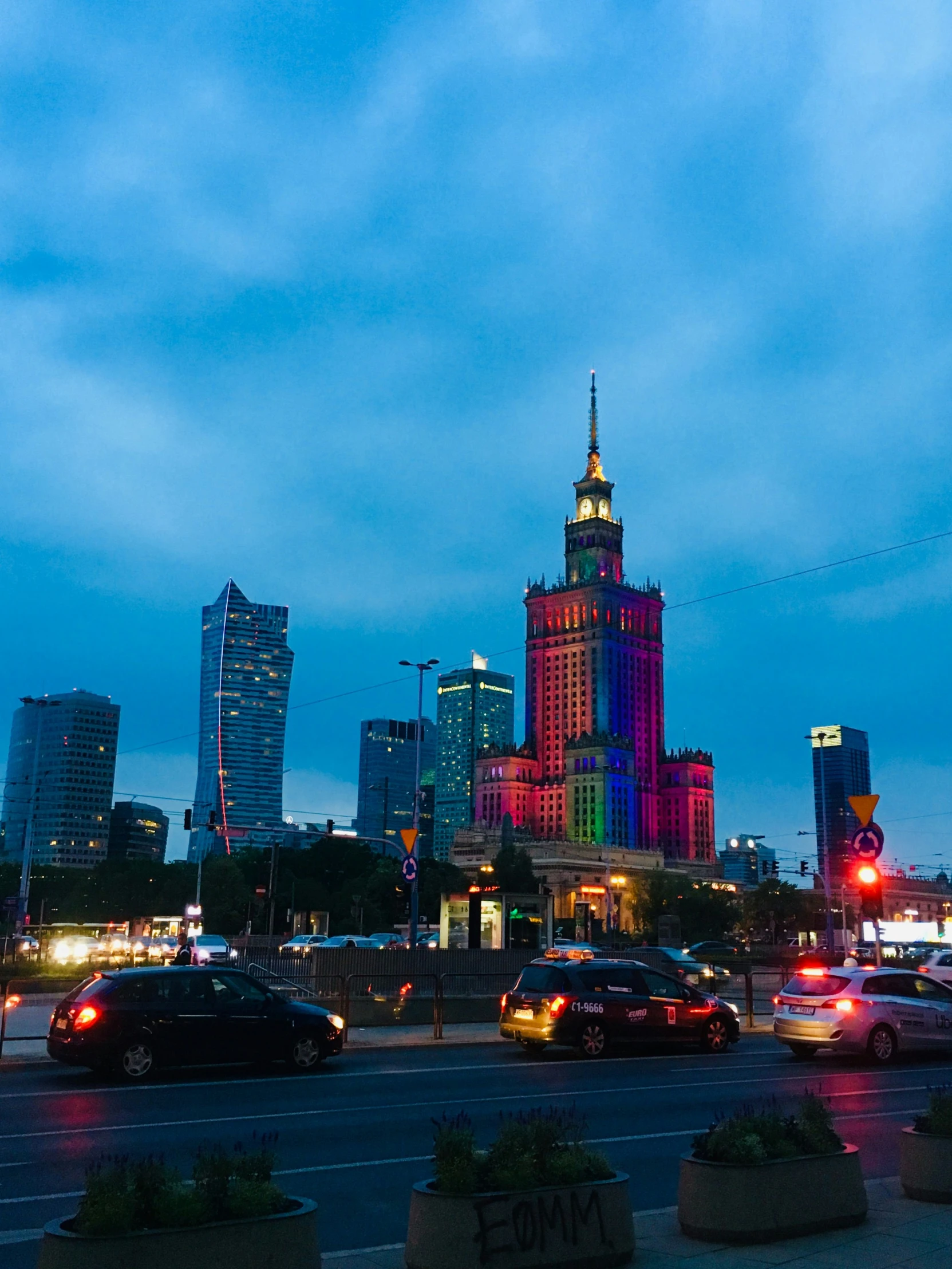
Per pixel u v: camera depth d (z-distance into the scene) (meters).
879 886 26.14
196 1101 16.25
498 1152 8.01
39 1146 12.49
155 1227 6.64
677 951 42.81
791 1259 8.18
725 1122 9.43
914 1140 10.17
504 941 47.81
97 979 19.38
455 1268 7.43
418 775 57.41
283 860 153.00
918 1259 8.18
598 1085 18.25
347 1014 25.58
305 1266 6.90
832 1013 22.59
